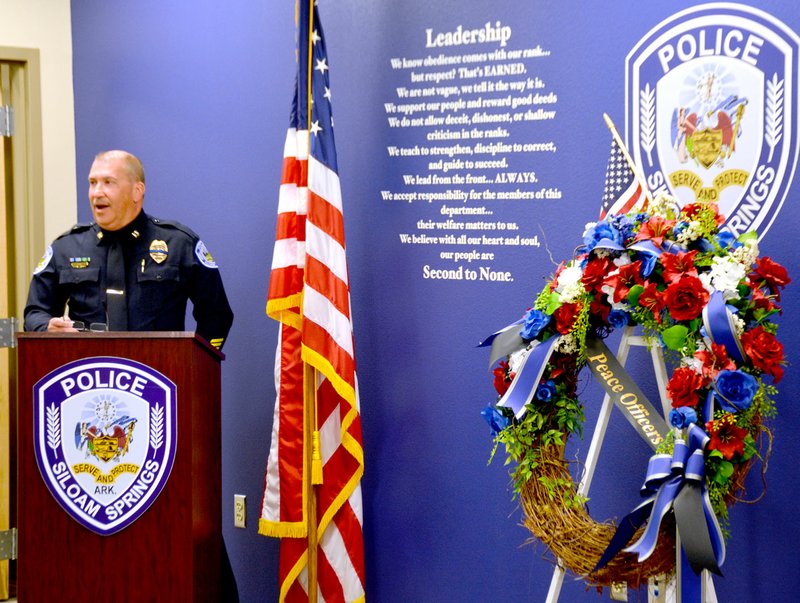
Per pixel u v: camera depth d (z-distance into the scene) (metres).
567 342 2.47
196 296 3.34
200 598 2.74
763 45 2.74
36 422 2.67
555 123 3.05
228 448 3.73
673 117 2.88
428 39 3.26
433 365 3.30
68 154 4.07
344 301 3.15
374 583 3.43
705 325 2.24
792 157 2.72
